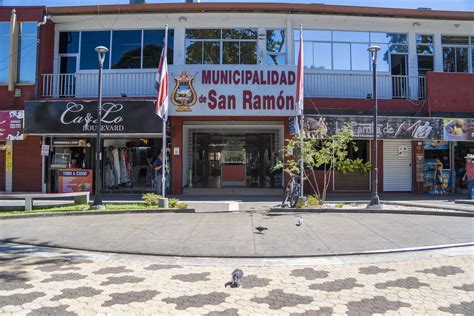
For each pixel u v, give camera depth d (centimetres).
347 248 761
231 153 1938
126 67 1731
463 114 1667
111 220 1049
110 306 478
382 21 1745
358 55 1756
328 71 1733
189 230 918
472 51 1822
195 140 1936
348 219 1050
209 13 1661
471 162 1505
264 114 1550
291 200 1233
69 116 1548
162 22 1720
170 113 1543
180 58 1708
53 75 1678
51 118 1550
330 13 1664
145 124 1534
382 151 1761
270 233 883
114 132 1534
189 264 673
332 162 1318
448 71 1805
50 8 1652
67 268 644
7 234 884
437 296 515
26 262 679
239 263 680
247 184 1927
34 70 1642
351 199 1516
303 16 1692
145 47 1730
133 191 1736
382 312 461
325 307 477
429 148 1777
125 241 816
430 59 1798
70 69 1739
